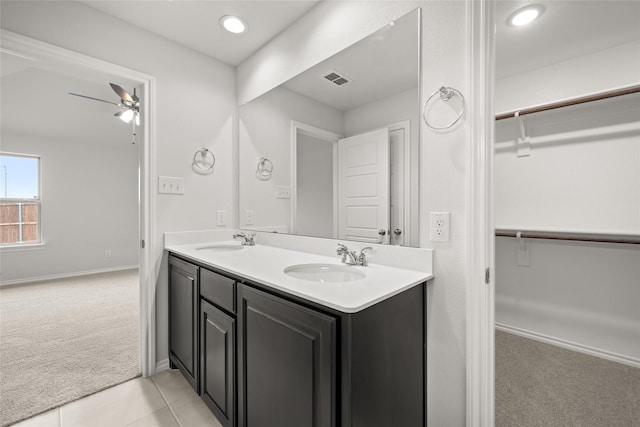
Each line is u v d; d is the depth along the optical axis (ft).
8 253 13.78
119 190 17.29
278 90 6.40
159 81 6.32
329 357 2.81
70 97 11.93
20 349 7.16
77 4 5.30
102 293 12.23
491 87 3.64
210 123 7.16
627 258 6.56
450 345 3.80
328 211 5.47
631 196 6.39
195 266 5.19
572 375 6.05
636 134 6.31
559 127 7.23
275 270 4.16
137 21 5.88
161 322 6.31
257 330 3.70
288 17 5.87
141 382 5.82
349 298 2.96
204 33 6.31
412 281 3.60
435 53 3.93
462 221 3.69
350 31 4.98
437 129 3.90
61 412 4.93
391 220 4.47
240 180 7.55
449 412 3.82
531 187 7.66
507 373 6.13
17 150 13.91
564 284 7.33
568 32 6.07
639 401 5.21
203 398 4.86
